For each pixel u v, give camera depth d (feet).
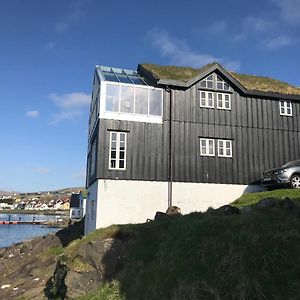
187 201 67.87
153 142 67.82
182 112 71.00
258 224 34.47
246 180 72.38
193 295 28.22
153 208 65.51
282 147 76.38
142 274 34.99
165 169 67.56
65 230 97.86
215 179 70.44
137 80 73.51
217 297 27.48
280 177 65.36
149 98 69.21
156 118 68.90
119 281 37.06
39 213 487.20
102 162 64.03
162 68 79.30
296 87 84.53
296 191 61.05
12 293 51.57
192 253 32.96
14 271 65.51
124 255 40.47
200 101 72.69
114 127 65.87
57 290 42.98
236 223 35.17
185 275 30.71
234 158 72.49
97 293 36.94
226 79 74.74
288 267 29.12
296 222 34.96
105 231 44.65
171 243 36.60
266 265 29.37
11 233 203.21
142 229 43.55
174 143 69.15
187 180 68.59
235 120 74.13
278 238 31.71
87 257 41.45
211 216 39.24
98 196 62.90
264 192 64.64
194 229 35.96
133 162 65.77
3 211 506.07
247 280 28.09
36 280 55.57
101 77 70.28
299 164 66.90
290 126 78.02
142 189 65.46
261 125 75.77
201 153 70.69
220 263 30.50
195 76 71.97
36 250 79.66
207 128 71.92
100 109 65.72
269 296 26.78
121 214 63.46
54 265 60.44
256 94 75.66
